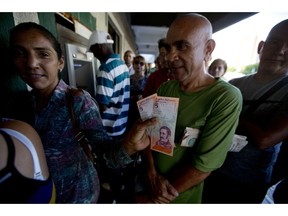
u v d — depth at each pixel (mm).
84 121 679
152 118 670
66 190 675
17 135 394
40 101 757
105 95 1515
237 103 660
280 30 780
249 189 934
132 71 4035
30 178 386
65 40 1431
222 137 659
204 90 729
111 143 720
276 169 1053
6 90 815
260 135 751
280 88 806
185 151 769
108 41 1590
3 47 786
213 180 1060
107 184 983
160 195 752
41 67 650
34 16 1011
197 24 652
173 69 727
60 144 674
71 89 718
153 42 12188
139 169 990
